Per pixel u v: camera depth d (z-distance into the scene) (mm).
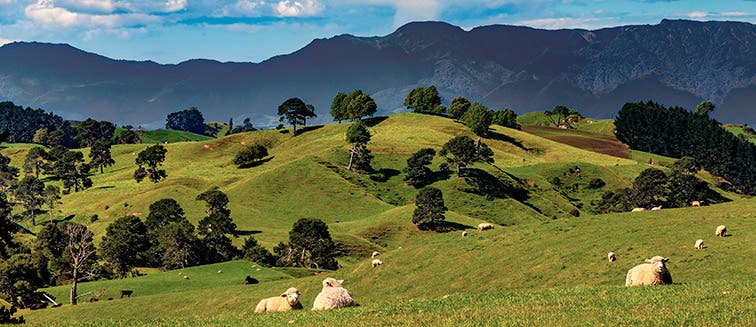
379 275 66062
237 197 181250
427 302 31797
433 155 197500
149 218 147875
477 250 65562
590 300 29141
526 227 70938
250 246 131375
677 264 48344
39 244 128125
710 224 58312
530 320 25609
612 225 64062
